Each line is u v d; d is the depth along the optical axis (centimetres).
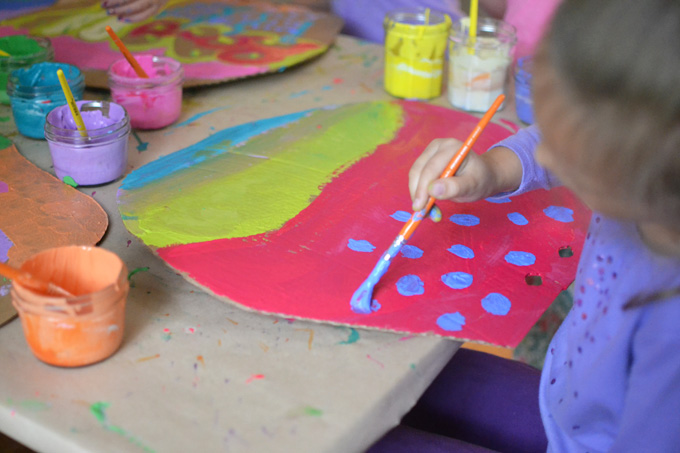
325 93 129
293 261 82
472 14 118
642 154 48
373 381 66
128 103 111
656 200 50
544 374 84
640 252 66
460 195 85
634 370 65
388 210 94
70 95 92
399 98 128
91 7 156
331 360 69
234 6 164
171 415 62
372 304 76
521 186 93
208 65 134
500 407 96
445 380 98
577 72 49
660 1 45
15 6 155
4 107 121
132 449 59
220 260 82
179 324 73
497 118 121
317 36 150
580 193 57
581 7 49
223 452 59
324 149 109
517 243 88
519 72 116
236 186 98
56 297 66
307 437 60
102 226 88
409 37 122
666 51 45
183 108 123
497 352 157
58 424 61
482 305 77
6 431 64
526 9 168
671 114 46
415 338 72
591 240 77
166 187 97
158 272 81
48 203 93
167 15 156
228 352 70
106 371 67
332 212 93
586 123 50
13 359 68
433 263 83
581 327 76
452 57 123
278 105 124
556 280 82
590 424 75
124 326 72
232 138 112
